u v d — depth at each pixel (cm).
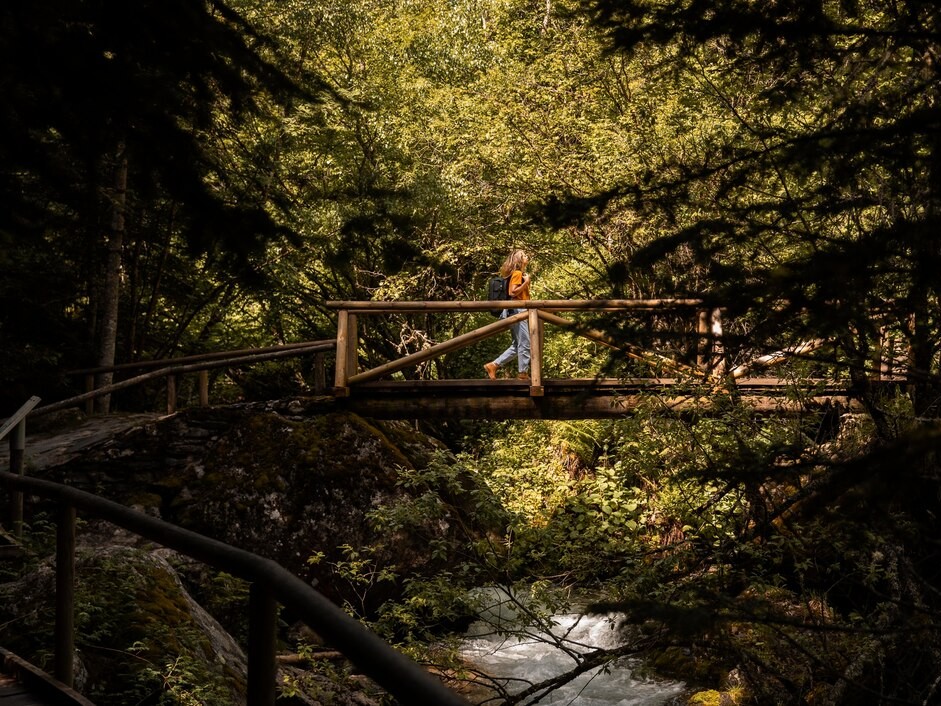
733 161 236
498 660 877
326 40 1440
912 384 477
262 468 963
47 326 409
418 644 645
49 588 573
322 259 276
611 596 609
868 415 561
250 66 252
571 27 1313
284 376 1820
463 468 762
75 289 1225
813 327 206
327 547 936
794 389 612
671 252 225
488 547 706
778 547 586
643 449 681
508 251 1501
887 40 241
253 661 213
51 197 263
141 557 638
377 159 1399
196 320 1769
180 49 240
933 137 207
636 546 702
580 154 1373
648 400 676
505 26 1684
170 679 492
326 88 272
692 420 664
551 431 1350
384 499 950
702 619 212
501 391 991
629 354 234
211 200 259
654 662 843
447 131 1507
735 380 657
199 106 255
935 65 244
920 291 224
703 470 254
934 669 488
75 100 239
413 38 1748
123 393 1595
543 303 973
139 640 537
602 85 1396
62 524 367
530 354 977
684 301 216
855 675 540
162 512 947
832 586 592
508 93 1449
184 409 1005
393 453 980
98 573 601
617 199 247
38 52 231
